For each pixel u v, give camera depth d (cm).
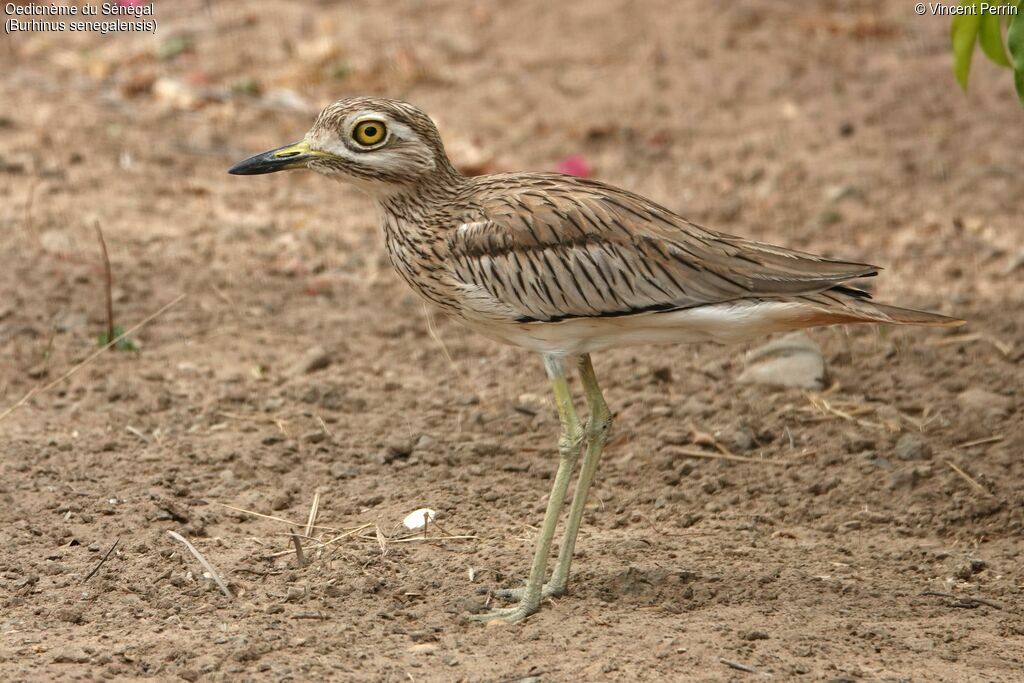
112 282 1405
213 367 1269
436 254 932
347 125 936
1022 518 1048
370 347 1333
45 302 1352
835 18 2228
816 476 1112
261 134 1817
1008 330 1352
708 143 1838
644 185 1714
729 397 1240
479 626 884
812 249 1551
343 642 853
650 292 884
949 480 1094
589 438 934
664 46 2123
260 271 1473
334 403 1216
